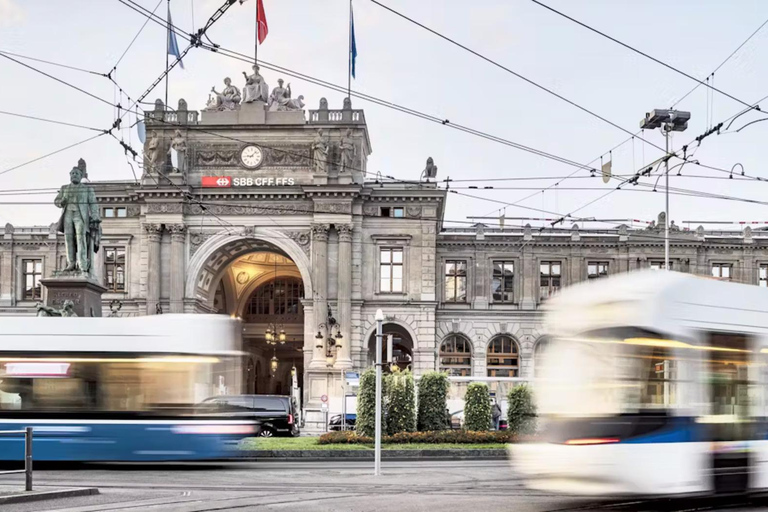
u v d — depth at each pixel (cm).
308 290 5672
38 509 1459
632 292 1504
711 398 1527
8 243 6206
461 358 6194
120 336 2341
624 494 1435
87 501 1584
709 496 1558
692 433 1492
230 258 6081
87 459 2280
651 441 1456
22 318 2341
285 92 5853
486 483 1991
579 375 1505
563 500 1658
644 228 6606
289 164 5753
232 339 2420
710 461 1506
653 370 1484
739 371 1577
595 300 1528
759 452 1571
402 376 3344
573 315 1546
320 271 5656
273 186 5678
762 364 1611
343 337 5606
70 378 2311
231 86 5831
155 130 5762
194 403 2330
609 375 1477
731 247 6331
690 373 1509
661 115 2952
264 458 2928
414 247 5841
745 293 1622
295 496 1683
